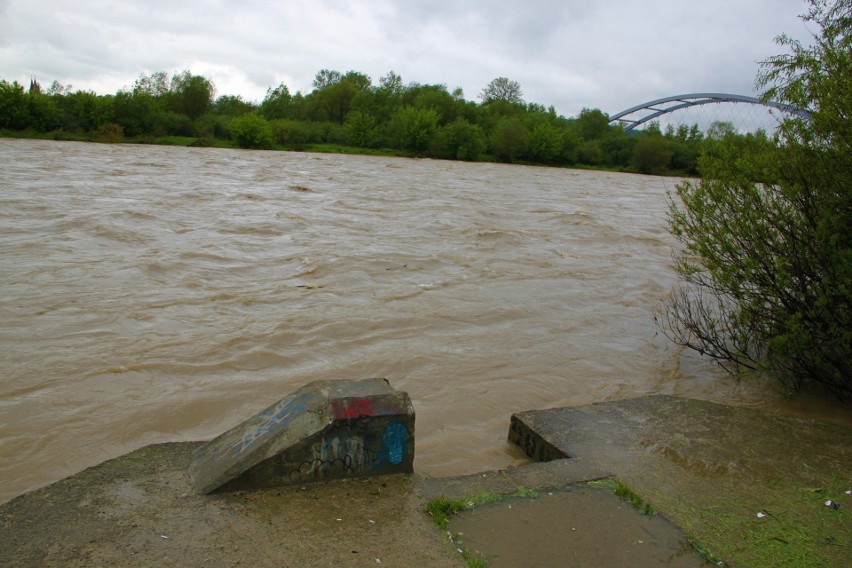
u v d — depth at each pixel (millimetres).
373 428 3797
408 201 23094
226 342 7469
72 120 63719
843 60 5918
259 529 3238
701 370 7352
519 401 6289
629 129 120125
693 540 3432
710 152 7133
